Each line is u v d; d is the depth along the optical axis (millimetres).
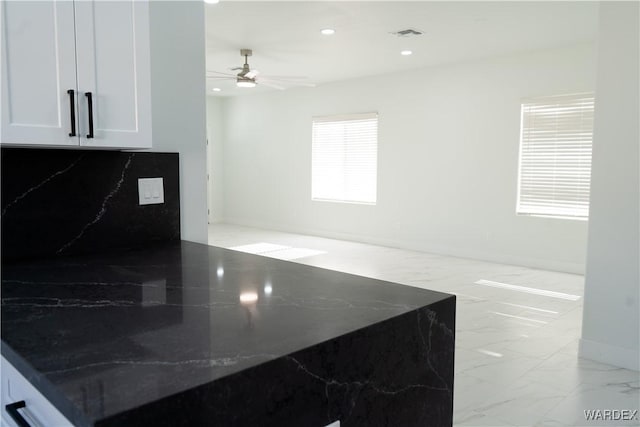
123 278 1458
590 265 3070
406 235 7219
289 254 6727
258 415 855
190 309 1151
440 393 1293
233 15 4359
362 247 7355
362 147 7688
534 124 5848
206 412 779
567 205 5680
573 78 5480
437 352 1269
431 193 6871
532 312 4160
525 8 4121
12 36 1316
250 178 9617
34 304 1182
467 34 4977
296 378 915
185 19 2090
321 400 969
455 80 6484
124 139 1569
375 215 7594
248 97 9461
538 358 3150
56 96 1407
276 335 986
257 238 8156
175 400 735
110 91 1527
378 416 1109
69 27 1425
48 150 1725
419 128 6922
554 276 5512
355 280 1464
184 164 2133
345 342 1007
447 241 6762
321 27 4738
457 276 5480
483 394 2650
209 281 1430
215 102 9930
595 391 2680
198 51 2146
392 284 1424
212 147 9984
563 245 5730
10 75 1317
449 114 6582
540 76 5734
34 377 810
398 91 7121
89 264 1648
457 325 3812
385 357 1111
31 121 1363
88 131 1476
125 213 1944
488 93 6188
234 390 815
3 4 1295
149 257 1782
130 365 829
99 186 1862
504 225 6184
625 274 2926
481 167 6332
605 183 2953
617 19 2826
